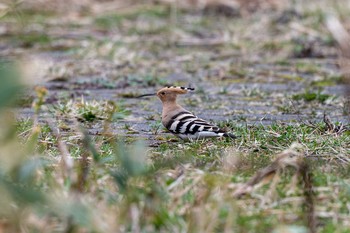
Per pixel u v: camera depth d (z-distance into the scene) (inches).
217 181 338.0
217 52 810.8
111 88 658.8
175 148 431.8
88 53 783.1
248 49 815.1
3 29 872.3
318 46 817.5
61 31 887.7
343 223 313.9
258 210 322.0
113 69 730.8
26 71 244.4
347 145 430.9
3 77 233.5
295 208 325.7
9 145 299.9
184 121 450.0
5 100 232.4
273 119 534.0
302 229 298.0
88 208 291.3
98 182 343.3
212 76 705.6
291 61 770.8
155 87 665.0
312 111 555.8
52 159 383.9
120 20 942.4
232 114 557.3
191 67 742.5
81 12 978.7
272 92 637.3
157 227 303.7
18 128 458.0
